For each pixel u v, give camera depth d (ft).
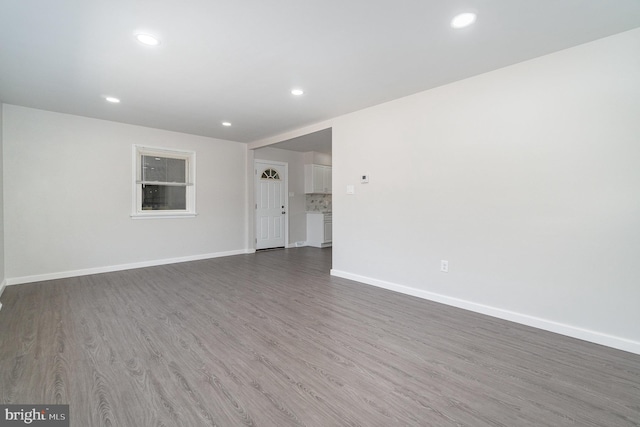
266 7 6.01
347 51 7.84
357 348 7.16
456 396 5.40
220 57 8.13
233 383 5.75
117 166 14.94
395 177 11.62
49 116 13.09
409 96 11.09
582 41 7.35
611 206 7.16
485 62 8.46
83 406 5.08
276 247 22.62
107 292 11.48
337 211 14.02
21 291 11.52
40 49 7.64
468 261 9.66
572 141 7.66
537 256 8.29
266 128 16.01
